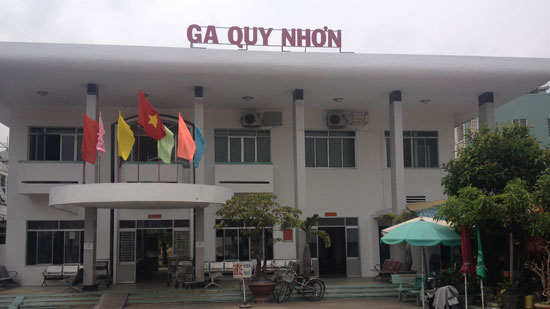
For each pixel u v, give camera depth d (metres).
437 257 21.58
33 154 23.92
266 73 20.23
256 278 19.19
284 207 19.27
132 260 22.84
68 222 23.41
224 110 25.30
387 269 22.20
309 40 21.58
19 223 23.03
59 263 23.16
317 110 25.92
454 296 13.79
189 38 20.78
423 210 19.97
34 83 20.75
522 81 21.66
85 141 18.20
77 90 21.67
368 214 25.64
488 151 16.09
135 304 17.91
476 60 21.00
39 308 17.83
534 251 14.54
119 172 23.70
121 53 19.23
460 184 16.45
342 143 26.28
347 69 20.47
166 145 18.02
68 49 18.91
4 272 22.16
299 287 18.66
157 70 19.64
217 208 24.16
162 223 23.59
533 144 16.14
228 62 19.83
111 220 23.42
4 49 18.59
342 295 19.03
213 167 24.77
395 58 20.67
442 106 25.48
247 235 18.97
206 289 19.19
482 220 14.09
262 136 25.73
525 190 13.77
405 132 26.75
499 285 15.23
